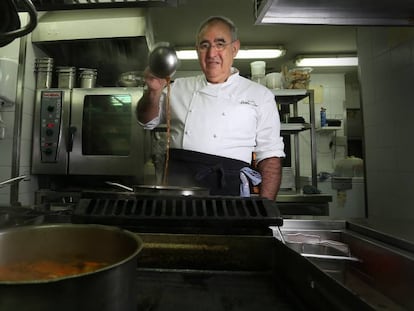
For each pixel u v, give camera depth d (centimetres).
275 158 133
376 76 218
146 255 66
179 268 65
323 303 44
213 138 131
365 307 35
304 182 315
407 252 66
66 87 220
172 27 261
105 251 52
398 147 195
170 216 67
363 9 120
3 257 49
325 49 307
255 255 65
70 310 30
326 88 369
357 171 324
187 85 145
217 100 134
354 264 74
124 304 36
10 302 29
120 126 214
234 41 136
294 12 122
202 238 66
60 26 215
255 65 253
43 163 213
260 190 128
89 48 230
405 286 63
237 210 70
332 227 91
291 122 257
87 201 71
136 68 250
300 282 53
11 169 200
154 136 231
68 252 53
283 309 49
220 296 54
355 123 382
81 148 212
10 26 79
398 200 196
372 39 222
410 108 184
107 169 212
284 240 80
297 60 319
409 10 123
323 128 338
